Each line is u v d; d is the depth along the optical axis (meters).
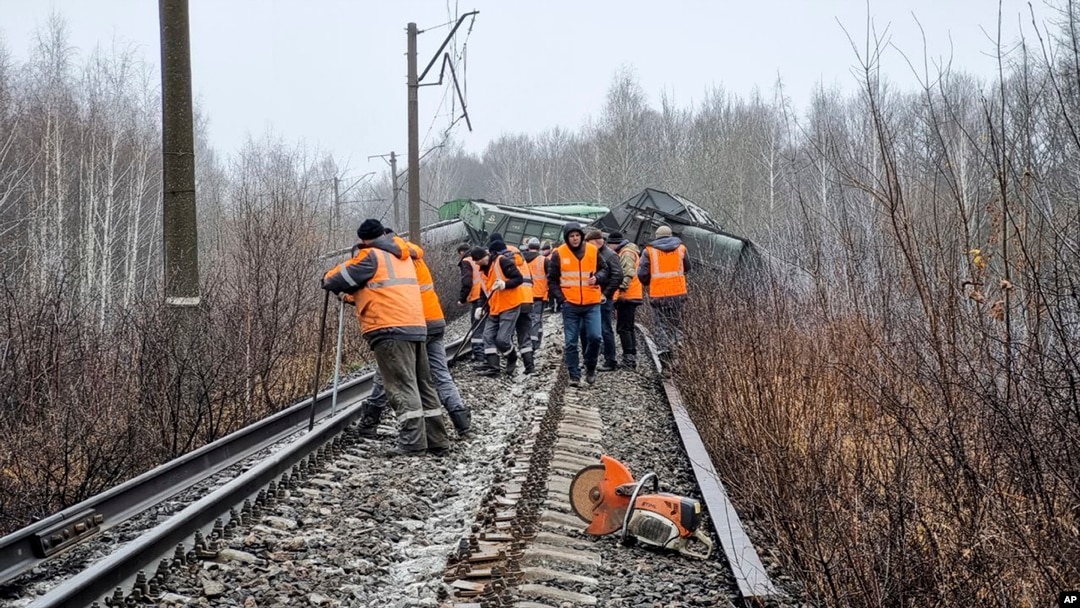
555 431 9.51
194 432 8.35
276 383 10.92
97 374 8.44
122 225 35.84
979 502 4.69
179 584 5.05
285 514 6.47
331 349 14.42
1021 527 4.32
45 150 30.50
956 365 5.40
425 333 8.90
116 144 34.78
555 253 12.73
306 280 13.82
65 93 40.25
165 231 9.55
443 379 9.80
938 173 6.18
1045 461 4.66
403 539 6.38
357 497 7.12
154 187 39.81
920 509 4.80
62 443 7.12
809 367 7.43
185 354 9.23
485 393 12.60
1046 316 5.20
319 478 7.49
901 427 5.39
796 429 6.66
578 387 12.53
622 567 5.67
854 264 8.09
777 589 5.19
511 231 31.61
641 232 24.36
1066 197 5.09
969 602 4.29
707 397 9.41
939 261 6.06
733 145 58.19
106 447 7.55
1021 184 5.23
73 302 9.57
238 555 5.55
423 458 8.66
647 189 25.28
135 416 8.00
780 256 12.09
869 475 5.23
